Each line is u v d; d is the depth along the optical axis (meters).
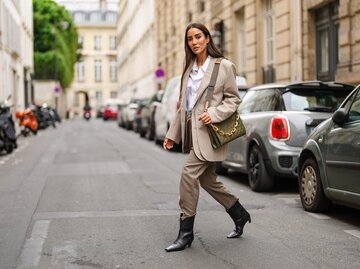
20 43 37.31
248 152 9.12
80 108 93.38
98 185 9.75
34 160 14.20
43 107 35.72
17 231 6.37
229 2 23.36
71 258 5.29
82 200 8.29
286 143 8.27
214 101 5.36
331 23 15.38
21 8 38.78
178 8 35.34
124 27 71.69
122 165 12.78
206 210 7.37
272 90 9.00
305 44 16.53
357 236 6.00
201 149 5.29
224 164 10.39
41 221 6.88
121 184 9.83
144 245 5.70
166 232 6.25
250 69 20.92
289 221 6.73
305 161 7.35
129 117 31.12
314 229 6.32
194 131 5.34
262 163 8.62
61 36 55.50
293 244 5.67
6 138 15.82
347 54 13.88
